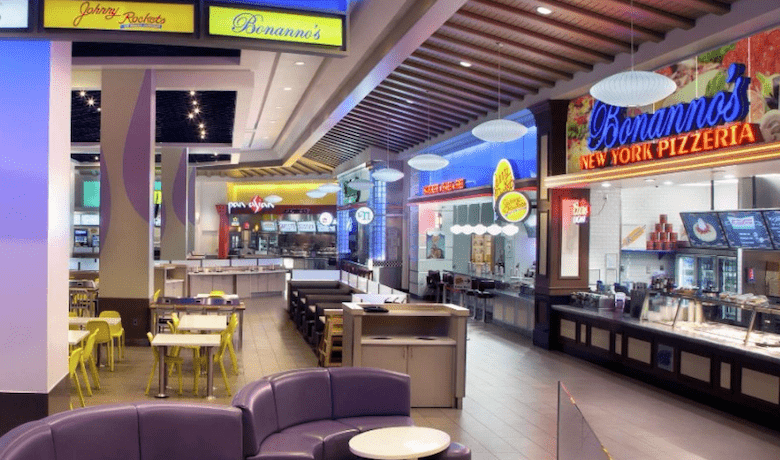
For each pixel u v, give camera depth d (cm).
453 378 812
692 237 1165
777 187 1052
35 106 565
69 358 682
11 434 383
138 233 1190
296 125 1791
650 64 915
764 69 782
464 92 1280
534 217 1574
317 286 1576
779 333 777
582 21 849
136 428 441
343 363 854
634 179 963
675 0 750
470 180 1759
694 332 864
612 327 1022
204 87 1225
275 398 552
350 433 557
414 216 2117
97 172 2884
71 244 2842
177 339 830
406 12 772
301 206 3131
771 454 639
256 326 1483
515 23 912
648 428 722
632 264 1319
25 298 568
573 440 370
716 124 845
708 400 820
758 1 714
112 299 1192
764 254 1038
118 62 1146
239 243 3247
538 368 1051
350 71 1098
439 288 1888
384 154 2134
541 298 1241
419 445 490
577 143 1163
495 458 625
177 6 484
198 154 2412
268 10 500
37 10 473
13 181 566
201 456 460
